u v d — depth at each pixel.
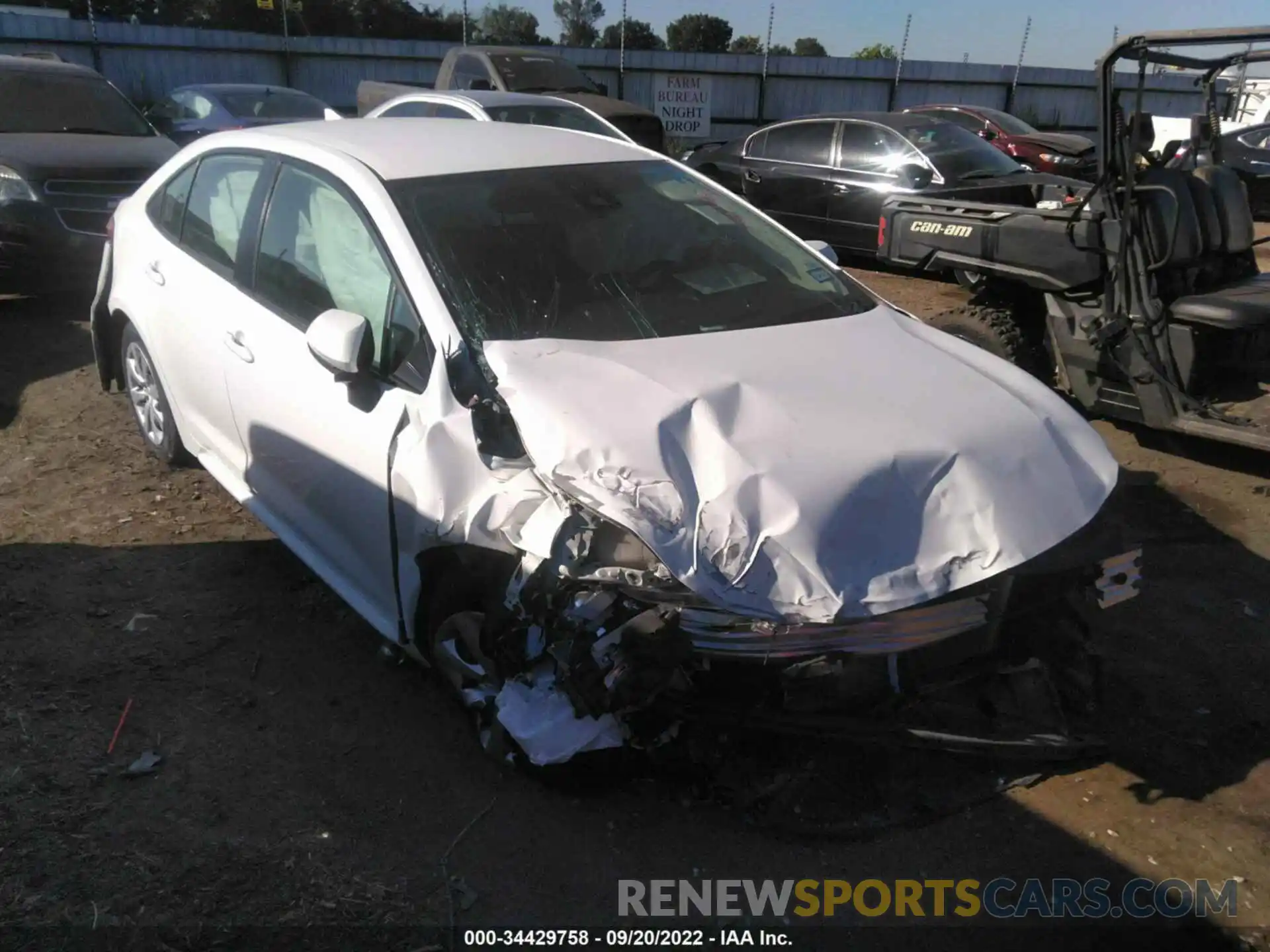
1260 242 5.66
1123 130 5.03
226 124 13.59
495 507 2.78
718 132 25.20
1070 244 5.25
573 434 2.74
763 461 2.71
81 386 6.22
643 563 2.60
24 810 2.84
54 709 3.28
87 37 20.83
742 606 2.51
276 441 3.67
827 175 10.71
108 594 3.95
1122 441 5.82
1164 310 5.09
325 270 3.58
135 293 4.70
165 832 2.80
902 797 3.01
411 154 3.76
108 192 7.77
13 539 4.34
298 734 3.23
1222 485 5.24
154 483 4.91
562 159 4.02
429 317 3.12
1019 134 16.25
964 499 2.77
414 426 2.99
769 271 3.84
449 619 2.99
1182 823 2.96
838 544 2.61
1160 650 3.81
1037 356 5.85
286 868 2.70
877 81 26.11
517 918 2.60
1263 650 3.82
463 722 3.31
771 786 2.96
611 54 24.03
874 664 2.64
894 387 3.12
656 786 3.02
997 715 3.06
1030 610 2.85
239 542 4.40
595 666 2.56
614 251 3.62
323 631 3.77
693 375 3.03
